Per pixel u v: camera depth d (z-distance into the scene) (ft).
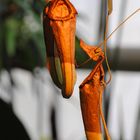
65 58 2.87
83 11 5.41
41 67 5.37
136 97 6.01
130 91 6.03
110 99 4.46
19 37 5.30
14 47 5.20
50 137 5.54
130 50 5.65
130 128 6.10
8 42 5.19
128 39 6.10
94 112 3.02
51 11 2.92
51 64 2.98
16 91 5.98
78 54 3.84
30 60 5.34
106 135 3.03
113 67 4.62
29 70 5.37
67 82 2.85
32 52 5.34
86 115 3.03
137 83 6.03
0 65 5.25
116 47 4.68
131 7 5.65
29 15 5.28
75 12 2.92
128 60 5.67
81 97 3.04
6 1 5.25
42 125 5.58
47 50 2.98
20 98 6.05
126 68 5.74
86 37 5.45
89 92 3.02
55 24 2.89
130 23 6.13
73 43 2.89
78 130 6.25
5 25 5.25
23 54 5.35
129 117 6.11
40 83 5.52
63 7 2.93
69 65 2.87
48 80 5.39
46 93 5.52
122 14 4.67
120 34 4.68
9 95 5.56
